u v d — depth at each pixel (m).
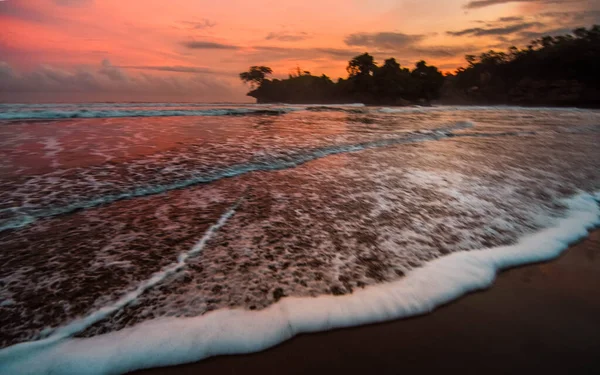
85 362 1.58
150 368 1.60
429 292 2.22
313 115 20.56
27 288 2.09
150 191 4.06
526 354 1.73
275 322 1.89
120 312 1.91
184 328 1.81
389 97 60.22
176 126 10.56
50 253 2.53
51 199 3.64
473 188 4.55
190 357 1.66
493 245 2.91
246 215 3.41
